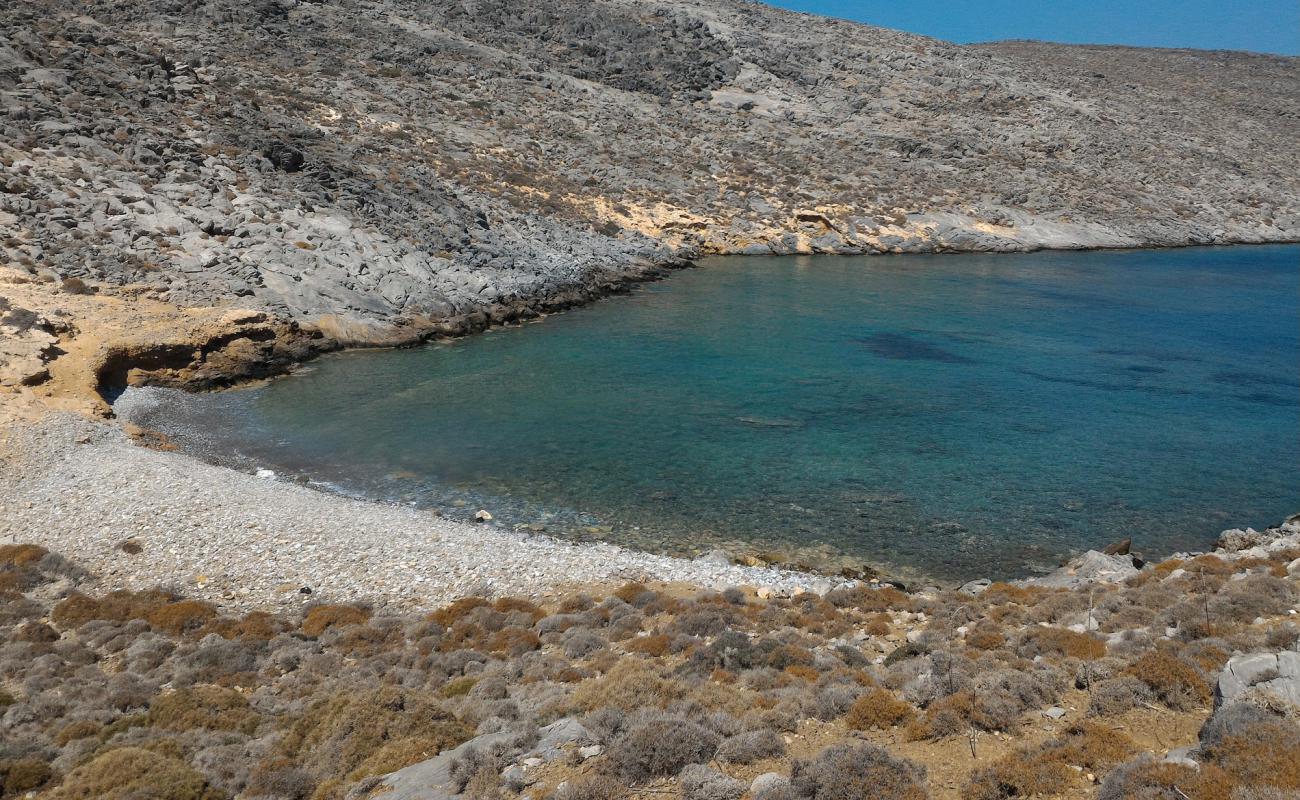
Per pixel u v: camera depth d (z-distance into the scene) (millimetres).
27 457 26531
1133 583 18859
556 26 121125
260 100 68688
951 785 10031
